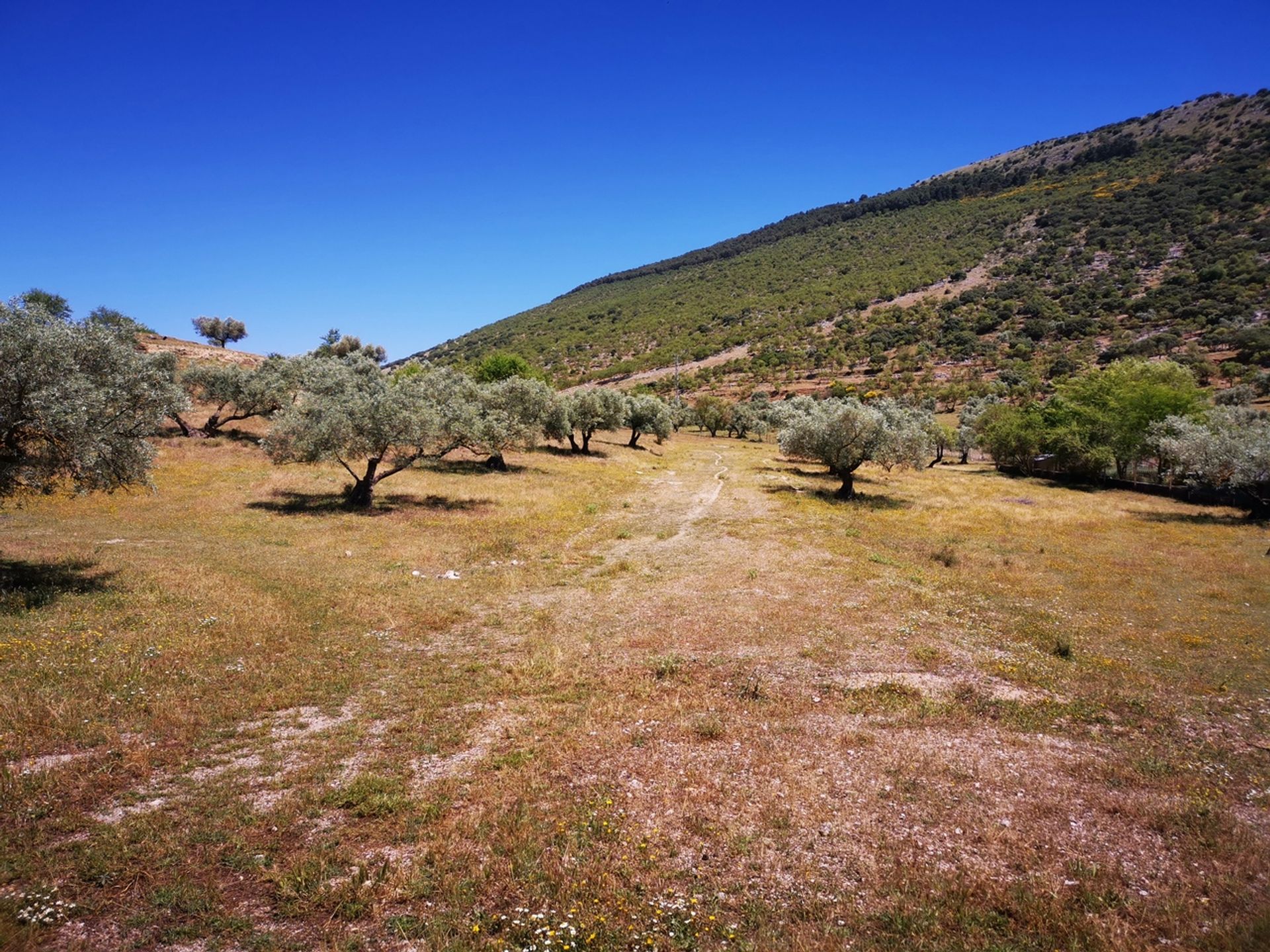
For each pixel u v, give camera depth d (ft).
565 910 18.01
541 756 27.50
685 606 51.19
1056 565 70.74
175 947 16.25
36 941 15.79
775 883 19.81
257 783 24.31
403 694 33.76
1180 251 398.42
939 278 503.20
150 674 32.63
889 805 24.44
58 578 47.34
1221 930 17.61
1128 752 29.78
